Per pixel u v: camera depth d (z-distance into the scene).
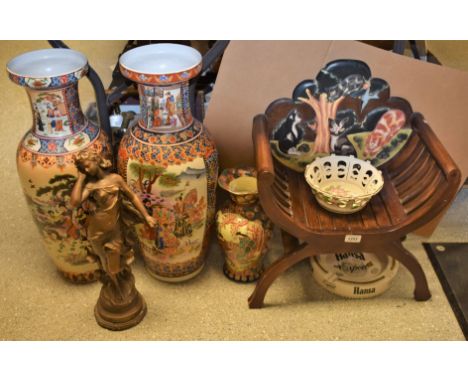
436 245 1.93
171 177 1.46
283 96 1.75
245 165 1.84
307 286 1.76
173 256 1.66
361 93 1.71
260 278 1.62
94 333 1.58
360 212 1.58
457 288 1.74
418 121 1.65
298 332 1.58
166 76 1.35
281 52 1.68
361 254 1.85
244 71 1.72
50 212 1.53
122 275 1.55
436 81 1.67
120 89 1.82
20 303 1.68
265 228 1.63
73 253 1.66
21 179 1.51
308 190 1.71
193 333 1.58
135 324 1.60
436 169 1.51
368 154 1.81
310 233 1.48
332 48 1.66
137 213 1.39
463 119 1.73
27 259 1.87
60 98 1.42
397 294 1.73
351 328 1.60
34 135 1.49
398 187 1.69
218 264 1.86
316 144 1.81
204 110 2.00
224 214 1.62
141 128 1.49
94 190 1.26
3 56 3.29
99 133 1.57
